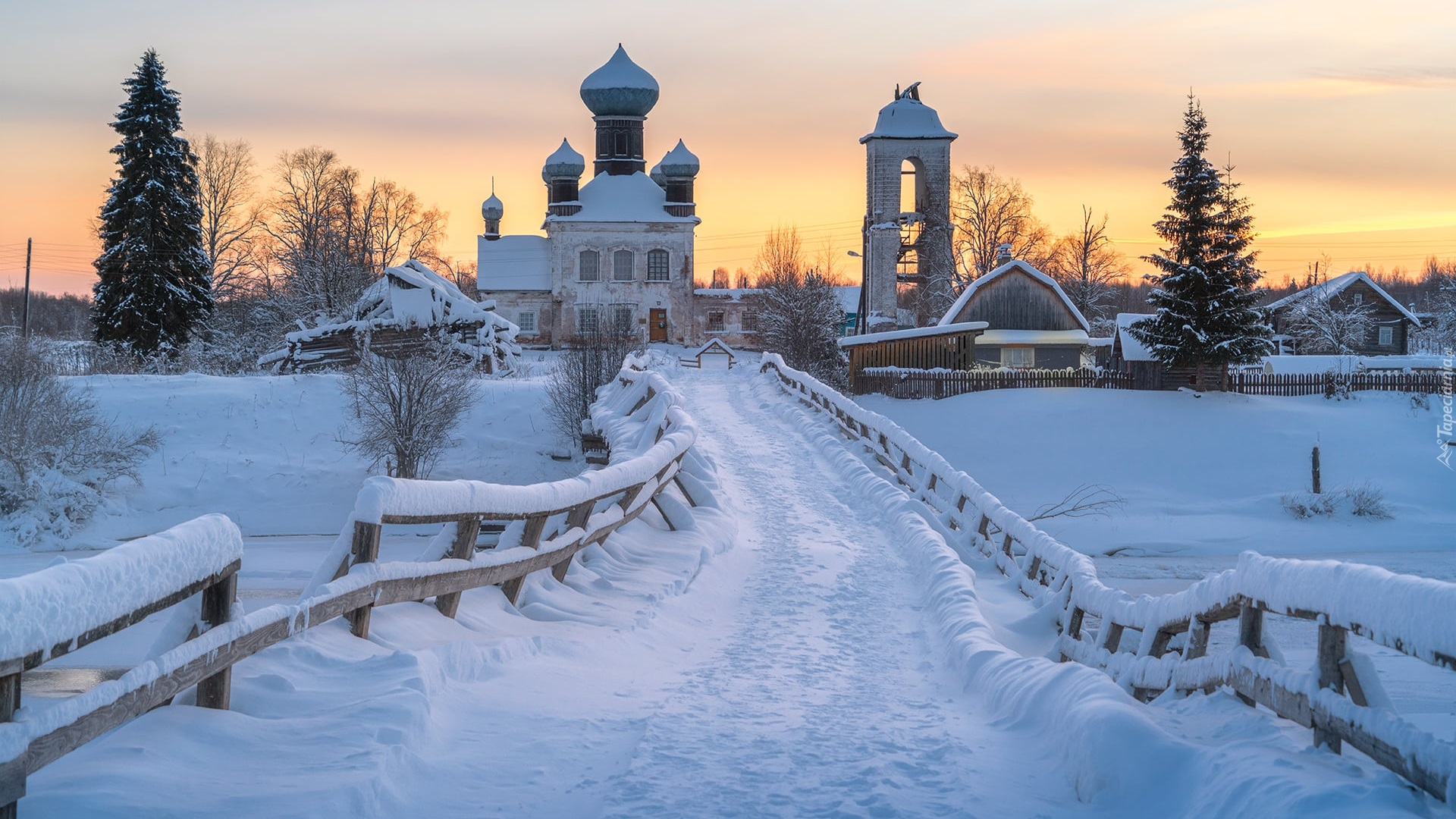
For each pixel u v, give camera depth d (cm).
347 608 702
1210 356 4672
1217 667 651
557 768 598
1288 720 584
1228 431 4247
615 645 936
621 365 3803
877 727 702
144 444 3344
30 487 2964
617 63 8250
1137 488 3794
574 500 1057
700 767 602
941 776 594
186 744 530
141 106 5522
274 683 622
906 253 7438
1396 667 1517
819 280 6744
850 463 2225
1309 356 5475
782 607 1193
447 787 558
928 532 1544
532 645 847
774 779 586
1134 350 5403
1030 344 5512
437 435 3391
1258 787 466
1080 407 4431
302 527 3103
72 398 3322
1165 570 2723
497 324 4656
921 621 1141
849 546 1575
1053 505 3578
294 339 4562
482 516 884
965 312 5603
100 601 461
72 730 450
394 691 631
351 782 507
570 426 3612
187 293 5509
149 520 3102
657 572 1264
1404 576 476
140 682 495
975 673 852
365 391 3484
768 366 4431
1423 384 4741
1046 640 1150
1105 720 570
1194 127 4778
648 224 7856
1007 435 4225
